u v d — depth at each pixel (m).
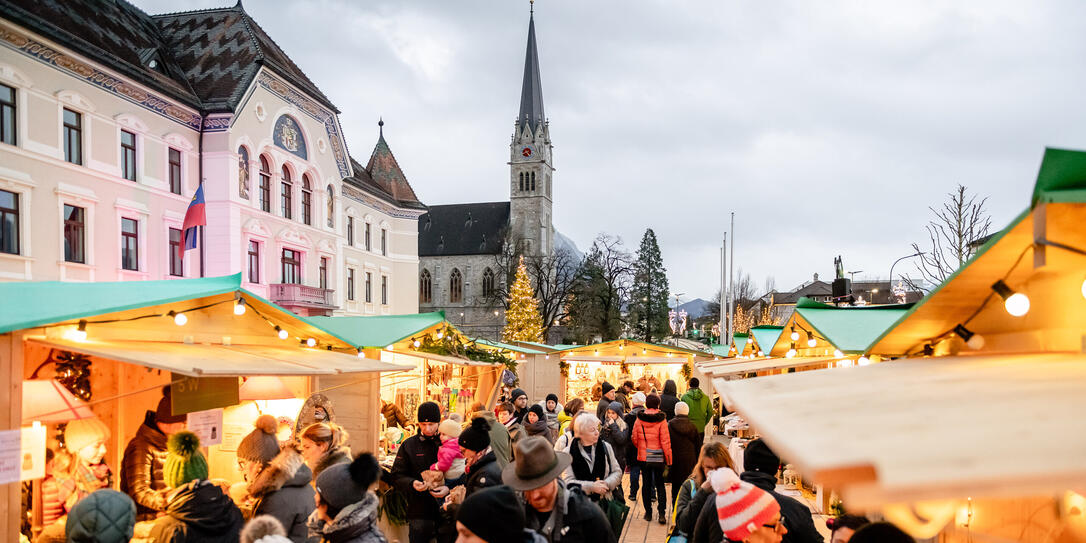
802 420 1.85
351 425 10.88
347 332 11.49
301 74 40.09
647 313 82.31
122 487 6.50
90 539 3.96
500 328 94.12
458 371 15.43
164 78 30.14
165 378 7.63
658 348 26.09
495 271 95.69
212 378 7.34
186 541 4.32
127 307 6.29
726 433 17.11
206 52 34.28
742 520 3.89
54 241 23.61
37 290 6.83
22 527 6.02
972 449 1.44
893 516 3.87
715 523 4.78
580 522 4.30
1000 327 3.80
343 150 40.75
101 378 7.20
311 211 38.09
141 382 7.50
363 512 4.21
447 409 14.26
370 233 47.00
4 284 6.98
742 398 2.48
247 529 3.67
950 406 1.84
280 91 34.69
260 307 8.12
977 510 3.68
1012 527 3.43
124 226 26.70
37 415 5.60
